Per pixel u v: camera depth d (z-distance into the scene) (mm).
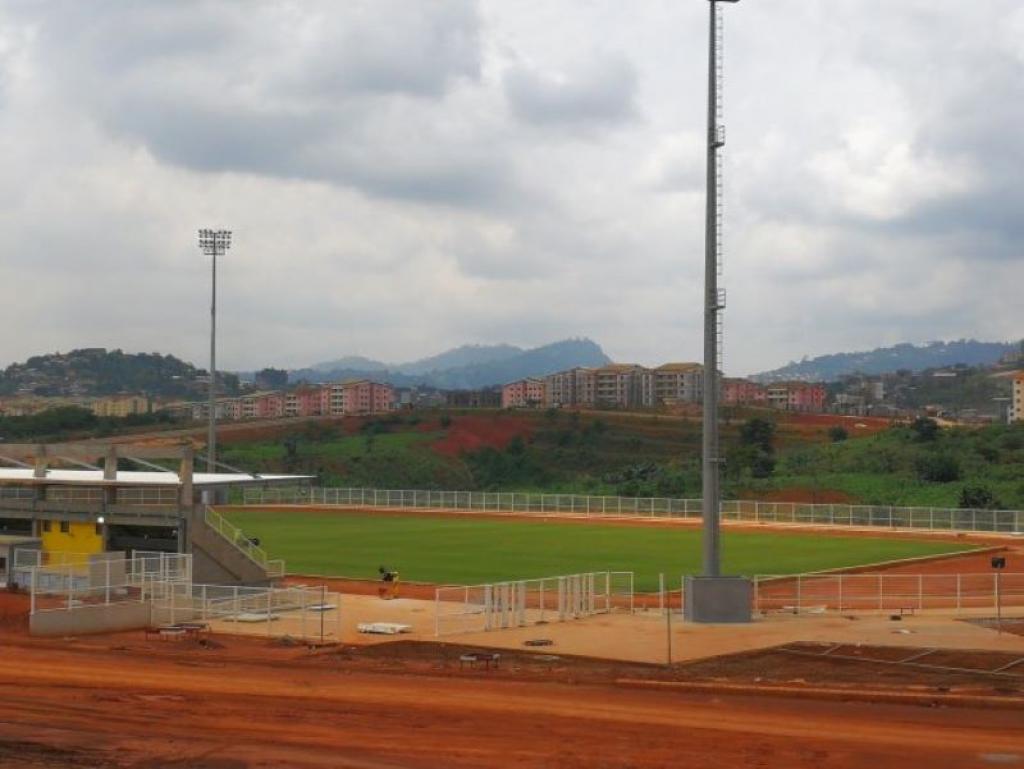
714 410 40188
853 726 24000
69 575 40781
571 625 39500
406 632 38750
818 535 86062
